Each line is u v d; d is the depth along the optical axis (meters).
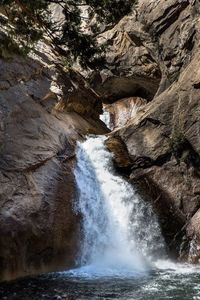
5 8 15.40
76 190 13.78
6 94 14.21
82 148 15.33
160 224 14.60
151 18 21.00
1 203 11.36
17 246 11.34
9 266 11.11
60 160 13.90
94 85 24.52
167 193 14.80
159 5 20.72
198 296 9.87
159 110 15.37
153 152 15.17
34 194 12.27
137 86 24.52
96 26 20.62
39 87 16.20
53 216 12.51
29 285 10.63
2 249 10.99
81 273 12.03
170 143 14.95
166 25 20.23
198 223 14.05
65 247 12.61
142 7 21.64
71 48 19.83
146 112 15.90
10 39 14.13
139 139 15.52
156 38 20.98
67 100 17.20
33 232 11.73
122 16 18.58
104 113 24.25
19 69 15.66
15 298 9.59
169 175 14.95
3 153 12.38
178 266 13.28
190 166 14.77
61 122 15.88
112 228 14.34
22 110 14.21
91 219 13.84
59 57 19.64
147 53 22.50
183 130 14.79
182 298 9.72
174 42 19.52
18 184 12.06
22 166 12.46
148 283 10.99
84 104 18.59
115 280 11.28
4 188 11.66
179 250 14.17
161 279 11.43
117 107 25.08
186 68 16.38
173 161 14.96
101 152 15.73
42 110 15.38
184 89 15.13
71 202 13.37
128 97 25.22
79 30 19.92
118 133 15.98
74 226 13.09
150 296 9.87
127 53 23.11
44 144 13.76
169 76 19.31
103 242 13.89
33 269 11.70
